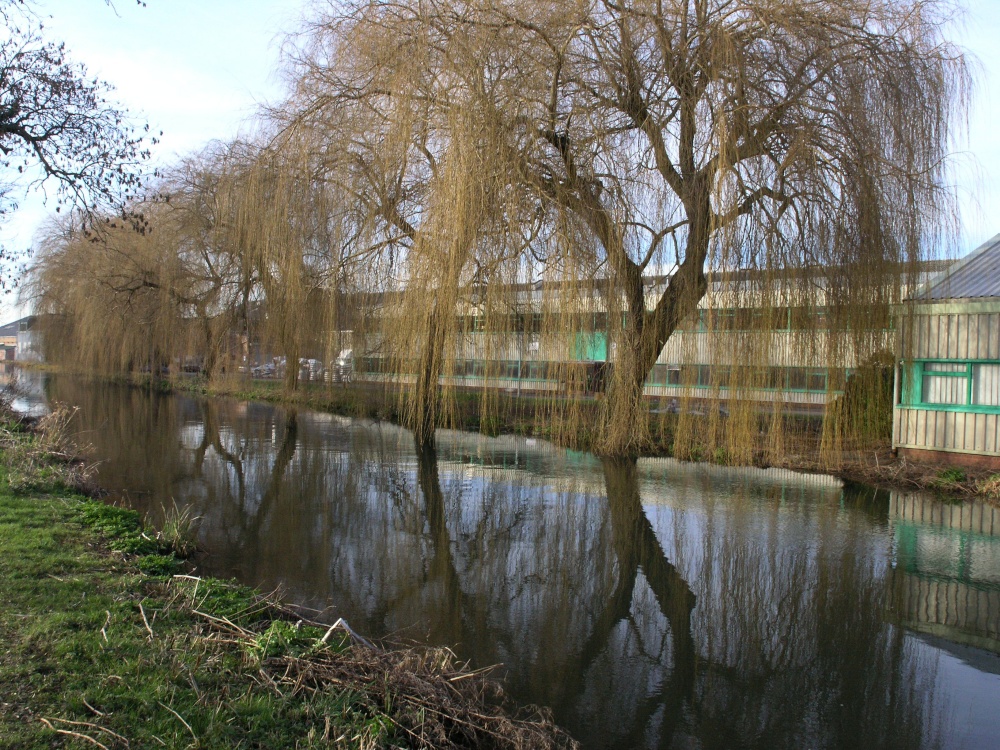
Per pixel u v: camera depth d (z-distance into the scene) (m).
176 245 25.39
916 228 11.05
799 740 4.31
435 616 6.07
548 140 11.53
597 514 9.62
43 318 36.16
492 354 12.12
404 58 11.45
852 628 5.98
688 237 11.80
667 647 5.60
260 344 23.72
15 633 4.12
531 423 16.64
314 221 14.96
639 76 11.44
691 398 12.18
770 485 11.35
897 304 11.16
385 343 14.47
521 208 11.29
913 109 10.73
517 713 4.47
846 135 10.60
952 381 11.81
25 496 7.91
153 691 3.59
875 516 9.50
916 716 4.59
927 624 6.06
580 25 11.17
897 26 10.91
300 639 4.55
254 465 13.02
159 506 9.38
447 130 11.35
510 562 7.63
